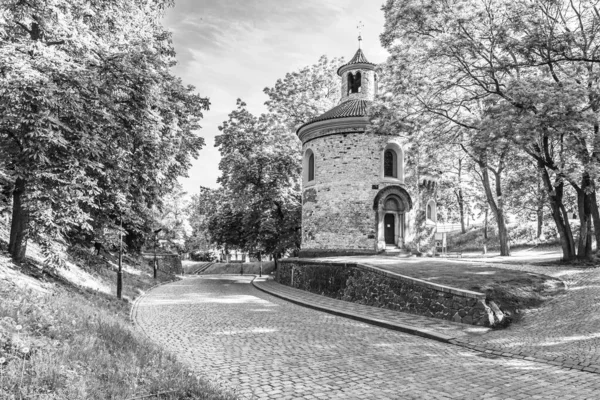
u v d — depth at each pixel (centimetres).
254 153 3594
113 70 1264
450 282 1492
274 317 1513
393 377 771
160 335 1155
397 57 1986
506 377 774
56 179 1074
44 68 1066
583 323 1115
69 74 1105
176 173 2206
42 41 1259
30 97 1002
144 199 2091
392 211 2838
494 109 1611
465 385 727
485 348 1001
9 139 1220
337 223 2841
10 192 1341
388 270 1794
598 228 1977
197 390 559
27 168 1102
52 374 469
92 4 1358
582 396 672
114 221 1814
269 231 3594
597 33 1741
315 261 2417
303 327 1302
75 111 1125
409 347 1031
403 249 2797
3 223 1686
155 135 1545
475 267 1866
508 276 1591
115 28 1494
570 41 1525
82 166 1167
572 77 1605
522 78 1714
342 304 1803
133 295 2094
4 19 1186
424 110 2041
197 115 1845
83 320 759
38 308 702
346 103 3241
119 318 1177
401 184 2875
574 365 836
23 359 493
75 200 1164
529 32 1627
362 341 1095
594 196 1973
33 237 1175
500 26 1692
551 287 1497
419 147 2344
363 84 3325
